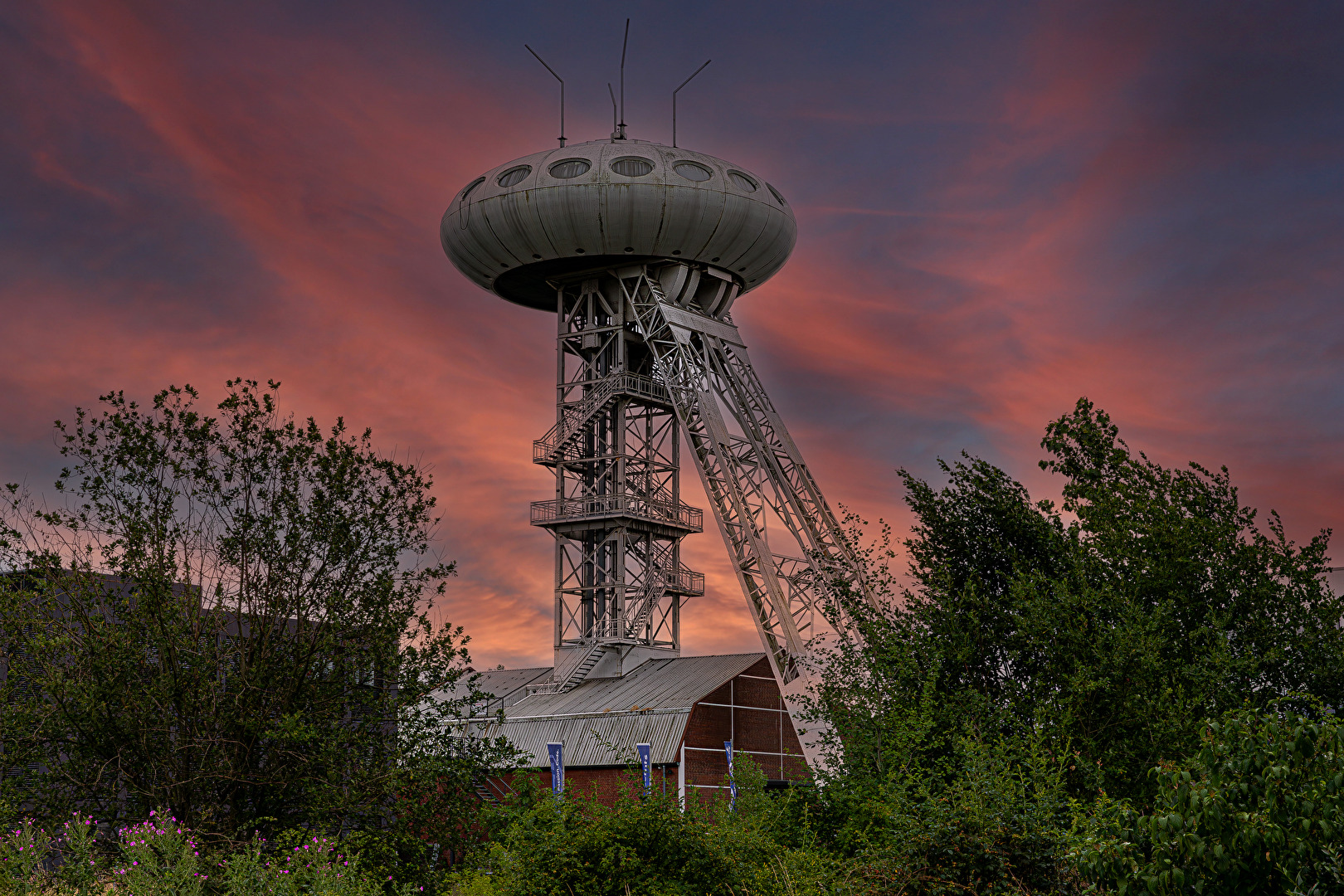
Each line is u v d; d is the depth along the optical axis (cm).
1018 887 1535
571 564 6856
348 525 2516
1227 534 2128
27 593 2345
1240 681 1967
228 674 2425
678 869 1972
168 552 2427
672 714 5297
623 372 6800
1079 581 2044
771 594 6078
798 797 2377
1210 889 1159
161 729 2347
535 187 6569
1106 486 2216
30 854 1888
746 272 7062
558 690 6300
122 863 2042
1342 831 1097
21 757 2302
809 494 6738
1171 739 1795
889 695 2130
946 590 2162
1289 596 2073
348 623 2480
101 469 2447
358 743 2428
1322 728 1162
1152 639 1875
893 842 1719
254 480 2528
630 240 6650
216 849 2180
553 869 1972
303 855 1994
